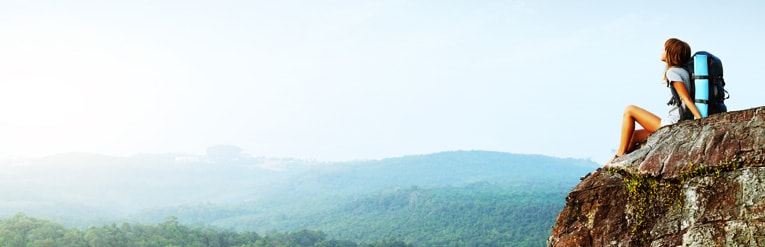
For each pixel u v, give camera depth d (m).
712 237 5.64
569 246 6.23
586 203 6.30
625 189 6.16
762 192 5.55
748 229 5.52
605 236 6.12
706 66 6.30
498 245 190.88
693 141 6.03
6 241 122.06
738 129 5.86
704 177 5.82
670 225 5.86
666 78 6.50
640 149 6.31
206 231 154.12
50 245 121.50
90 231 132.38
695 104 6.30
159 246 134.50
